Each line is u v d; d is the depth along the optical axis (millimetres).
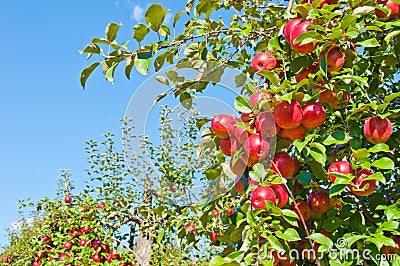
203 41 2123
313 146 1449
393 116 1580
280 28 1834
